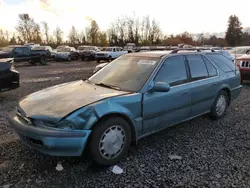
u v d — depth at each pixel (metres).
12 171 2.85
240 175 2.80
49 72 14.23
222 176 2.78
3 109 5.52
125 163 3.06
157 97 3.41
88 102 2.87
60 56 23.92
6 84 6.22
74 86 3.64
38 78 11.41
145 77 3.48
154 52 4.20
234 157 3.25
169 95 3.58
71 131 2.63
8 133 4.04
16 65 19.31
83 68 17.17
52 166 2.98
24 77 11.70
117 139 3.01
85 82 3.89
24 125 2.82
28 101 3.18
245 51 15.50
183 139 3.85
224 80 4.73
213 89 4.46
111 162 2.99
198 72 4.21
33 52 19.45
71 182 2.65
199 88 4.11
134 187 2.56
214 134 4.07
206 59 4.50
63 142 2.61
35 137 2.69
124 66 3.97
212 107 4.63
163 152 3.39
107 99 2.95
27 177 2.73
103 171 2.88
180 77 3.85
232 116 5.07
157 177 2.76
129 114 3.08
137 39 55.50
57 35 59.16
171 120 3.72
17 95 7.16
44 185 2.59
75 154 2.71
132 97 3.13
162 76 3.59
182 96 3.79
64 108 2.79
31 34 56.25
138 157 3.23
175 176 2.78
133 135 3.24
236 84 5.15
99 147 2.85
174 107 3.70
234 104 6.09
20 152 3.34
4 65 6.17
